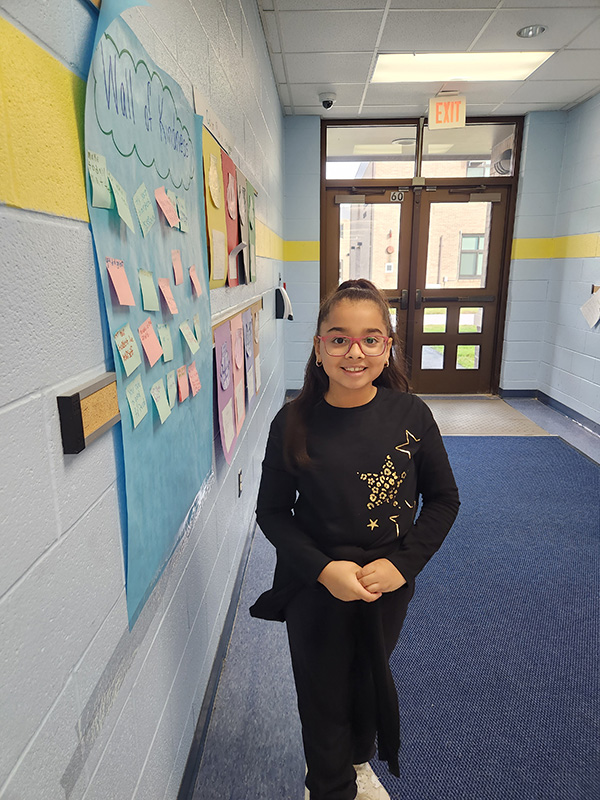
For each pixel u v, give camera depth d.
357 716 1.07
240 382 1.99
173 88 1.04
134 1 0.78
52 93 0.58
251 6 2.36
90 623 0.70
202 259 1.32
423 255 4.88
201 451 1.33
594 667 1.68
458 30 2.96
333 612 1.02
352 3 2.65
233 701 1.53
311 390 1.07
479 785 1.28
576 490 2.96
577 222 4.28
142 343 0.87
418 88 3.88
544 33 3.02
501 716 1.49
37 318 0.55
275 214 3.67
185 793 1.20
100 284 0.71
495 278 4.93
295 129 4.60
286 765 1.33
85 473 0.68
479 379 5.18
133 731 0.88
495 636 1.82
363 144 4.88
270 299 3.26
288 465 1.01
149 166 0.90
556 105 4.29
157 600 1.00
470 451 3.59
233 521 1.93
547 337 4.80
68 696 0.64
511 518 2.65
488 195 4.71
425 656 1.72
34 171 0.54
